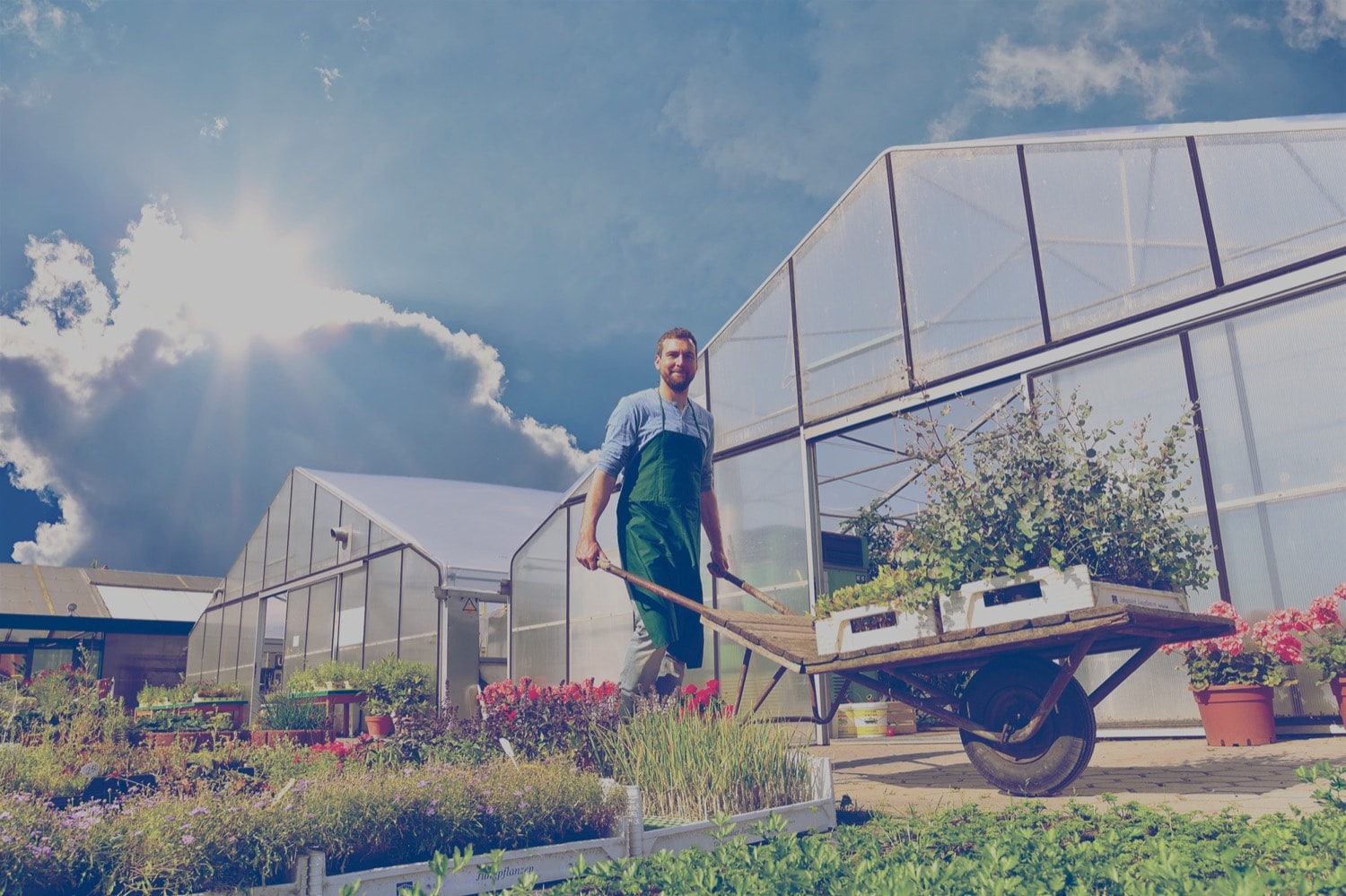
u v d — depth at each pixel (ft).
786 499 28.30
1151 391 21.30
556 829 9.35
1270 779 13.07
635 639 14.16
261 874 7.43
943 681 25.31
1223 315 20.27
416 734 14.76
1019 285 24.16
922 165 26.94
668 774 11.60
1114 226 22.47
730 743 11.78
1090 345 22.39
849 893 6.37
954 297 25.57
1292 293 19.29
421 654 41.57
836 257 28.63
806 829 11.03
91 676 25.46
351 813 8.21
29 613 75.00
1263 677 17.54
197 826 7.34
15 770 12.12
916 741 24.23
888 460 31.81
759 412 29.73
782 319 29.76
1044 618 11.86
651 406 14.70
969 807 10.94
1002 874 6.68
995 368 24.26
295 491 55.62
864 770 17.65
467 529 46.91
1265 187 20.01
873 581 14.11
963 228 25.70
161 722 26.81
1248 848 7.58
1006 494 12.64
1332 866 6.22
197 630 64.75
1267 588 18.99
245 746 16.52
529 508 57.06
